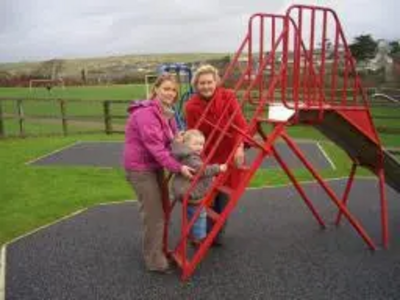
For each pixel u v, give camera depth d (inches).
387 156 210.5
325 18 190.7
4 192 315.6
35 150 488.4
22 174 370.6
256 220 248.7
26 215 265.3
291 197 293.1
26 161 427.2
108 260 200.1
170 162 169.8
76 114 854.5
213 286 173.8
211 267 190.2
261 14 198.8
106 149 493.0
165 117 178.7
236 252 205.3
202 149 181.8
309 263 192.5
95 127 699.4
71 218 259.8
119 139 572.4
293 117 182.4
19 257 204.8
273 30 198.4
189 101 201.6
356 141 207.6
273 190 311.3
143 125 169.0
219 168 176.2
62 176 362.0
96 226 245.0
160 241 183.3
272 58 189.2
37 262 199.3
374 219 249.3
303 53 194.7
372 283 174.4
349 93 455.2
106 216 262.1
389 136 574.2
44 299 167.5
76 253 208.4
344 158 425.7
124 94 1259.8
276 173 361.4
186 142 176.9
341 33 195.9
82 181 345.7
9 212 271.3
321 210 265.0
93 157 445.4
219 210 203.3
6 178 357.1
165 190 187.2
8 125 732.0
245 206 274.8
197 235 192.7
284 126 182.5
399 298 163.2
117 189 321.7
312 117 190.2
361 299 162.6
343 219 248.2
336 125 201.6
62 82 1695.4
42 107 998.4
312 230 232.4
